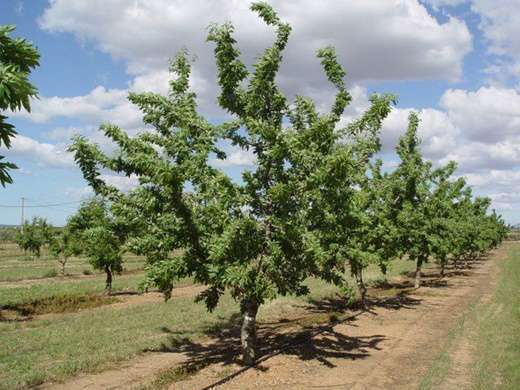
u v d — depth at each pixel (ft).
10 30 14.10
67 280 110.32
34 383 34.22
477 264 159.84
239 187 36.27
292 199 35.91
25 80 13.03
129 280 108.37
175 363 39.68
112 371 37.45
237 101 39.42
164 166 31.83
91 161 37.58
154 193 35.88
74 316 60.54
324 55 42.16
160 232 35.83
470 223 132.77
